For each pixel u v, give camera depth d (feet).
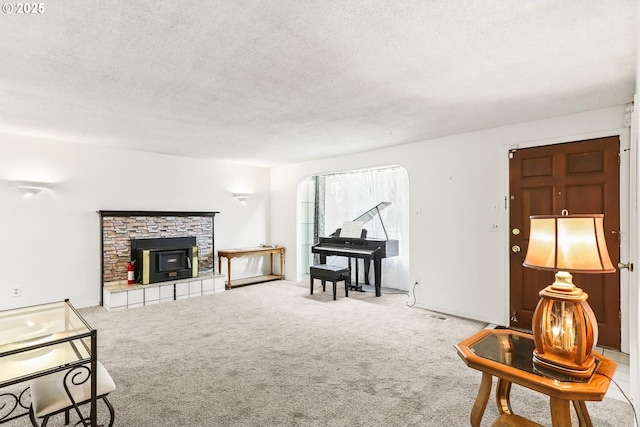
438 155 14.49
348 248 18.62
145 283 16.29
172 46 6.75
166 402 7.51
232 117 11.50
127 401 7.55
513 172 12.42
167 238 18.08
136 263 16.92
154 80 8.40
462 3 5.39
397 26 6.06
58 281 14.84
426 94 9.39
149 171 17.65
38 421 6.79
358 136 14.20
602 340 10.52
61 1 5.22
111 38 6.42
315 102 10.03
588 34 6.35
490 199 12.98
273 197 22.98
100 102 9.97
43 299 14.46
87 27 6.02
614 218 10.35
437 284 14.57
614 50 6.97
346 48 6.86
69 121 11.89
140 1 5.26
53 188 14.69
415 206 15.31
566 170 11.26
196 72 7.95
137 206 17.19
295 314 14.33
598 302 10.60
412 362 9.58
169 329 12.41
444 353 10.21
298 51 6.98
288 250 22.02
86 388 6.12
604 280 10.50
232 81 8.49
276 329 12.40
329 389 8.07
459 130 13.28
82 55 7.09
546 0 5.32
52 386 6.17
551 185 11.56
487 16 5.75
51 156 14.62
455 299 14.01
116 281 16.34
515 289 12.39
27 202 14.10
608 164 10.49
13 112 10.85
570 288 5.35
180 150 17.12
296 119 11.73
